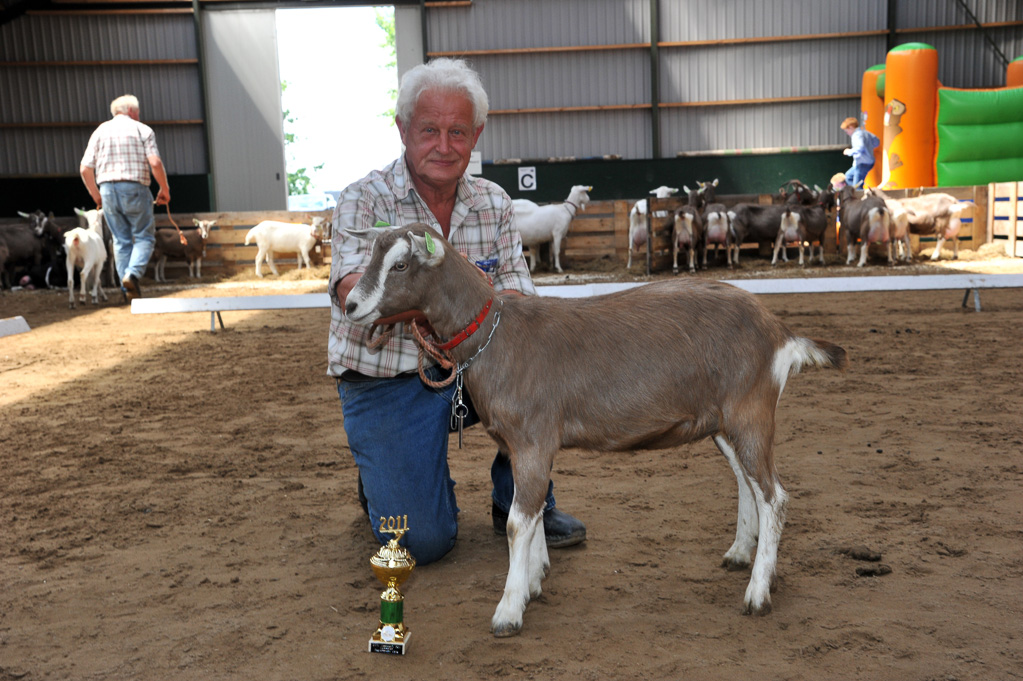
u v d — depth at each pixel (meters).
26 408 6.12
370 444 3.20
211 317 9.95
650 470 4.39
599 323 2.79
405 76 3.14
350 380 3.32
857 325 8.95
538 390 2.70
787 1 21.38
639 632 2.61
